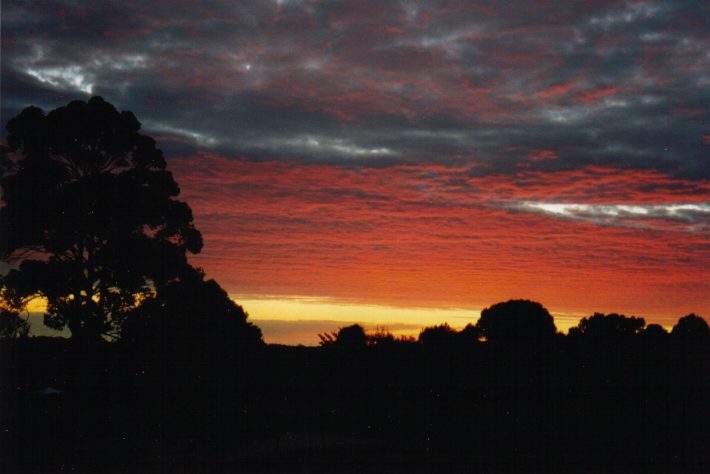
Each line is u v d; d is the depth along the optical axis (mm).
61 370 28984
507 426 21609
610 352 23281
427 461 17672
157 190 39625
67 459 18922
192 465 17906
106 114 38688
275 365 27141
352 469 16859
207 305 27281
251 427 23625
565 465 16891
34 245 38344
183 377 24969
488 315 46094
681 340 23703
